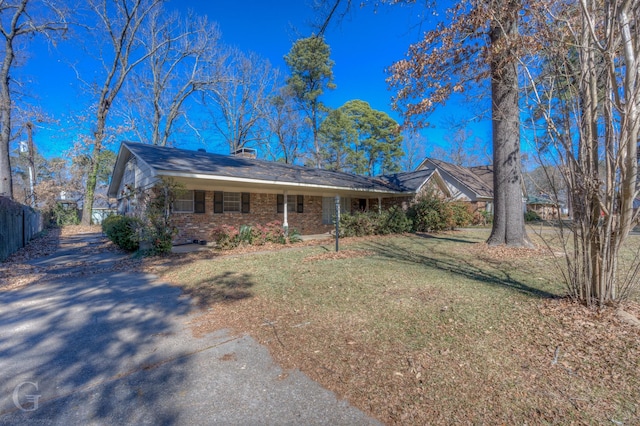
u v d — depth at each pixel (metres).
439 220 15.75
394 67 7.23
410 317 3.93
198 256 9.21
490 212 24.02
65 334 3.76
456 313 4.01
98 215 31.34
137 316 4.34
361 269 6.74
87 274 7.23
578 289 4.10
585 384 2.46
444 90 6.99
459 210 18.41
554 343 3.14
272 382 2.62
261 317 4.13
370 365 2.83
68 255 10.50
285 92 29.58
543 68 4.47
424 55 6.75
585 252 3.87
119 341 3.53
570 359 2.83
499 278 5.77
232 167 11.65
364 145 34.59
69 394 2.52
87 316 4.38
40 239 16.22
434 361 2.86
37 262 9.09
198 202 12.05
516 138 9.11
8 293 5.70
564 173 3.93
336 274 6.33
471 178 26.31
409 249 9.62
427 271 6.45
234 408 2.29
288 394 2.45
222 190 12.54
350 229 13.56
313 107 30.62
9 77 16.84
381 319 3.90
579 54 3.74
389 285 5.41
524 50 4.77
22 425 2.15
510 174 9.23
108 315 4.41
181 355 3.15
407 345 3.19
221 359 3.04
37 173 33.34
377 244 10.97
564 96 3.95
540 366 2.74
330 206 16.95
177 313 4.45
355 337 3.42
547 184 4.26
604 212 3.67
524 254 8.16
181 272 7.07
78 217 28.89
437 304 4.37
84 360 3.09
